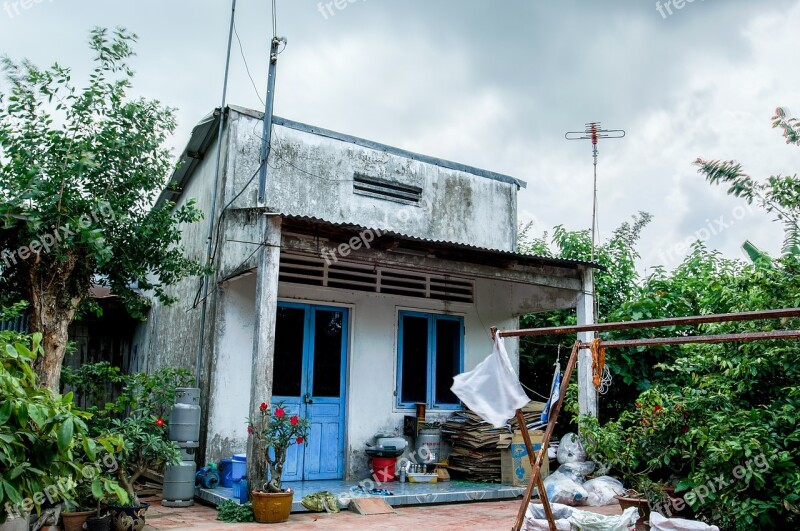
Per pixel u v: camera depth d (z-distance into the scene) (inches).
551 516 227.8
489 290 465.7
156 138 323.0
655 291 460.4
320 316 397.1
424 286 436.5
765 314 186.4
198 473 338.6
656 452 300.4
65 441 113.9
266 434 287.7
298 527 268.2
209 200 403.9
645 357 432.5
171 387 334.3
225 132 393.4
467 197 480.1
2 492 112.1
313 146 415.2
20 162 282.8
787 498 246.8
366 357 406.0
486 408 220.5
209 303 373.7
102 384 374.0
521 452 372.5
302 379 383.9
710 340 199.6
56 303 298.4
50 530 239.6
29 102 293.3
